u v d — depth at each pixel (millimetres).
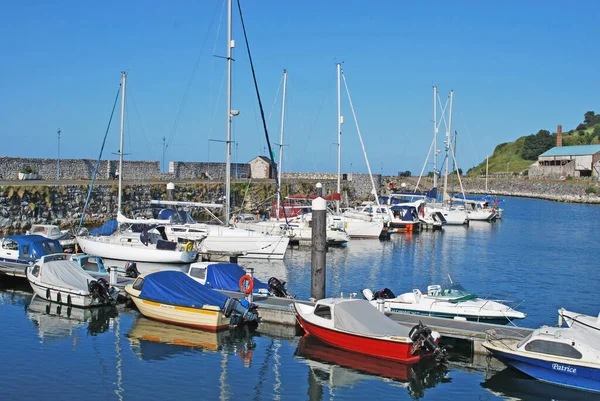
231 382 19172
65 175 68812
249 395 18250
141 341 22828
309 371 20281
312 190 89188
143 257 36812
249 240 40344
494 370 20594
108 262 37219
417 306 25109
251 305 24641
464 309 24672
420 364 21000
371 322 21984
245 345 22641
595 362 18531
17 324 24719
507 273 38938
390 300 25594
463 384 19469
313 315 22969
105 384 18641
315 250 26141
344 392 18703
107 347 22078
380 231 57062
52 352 21406
